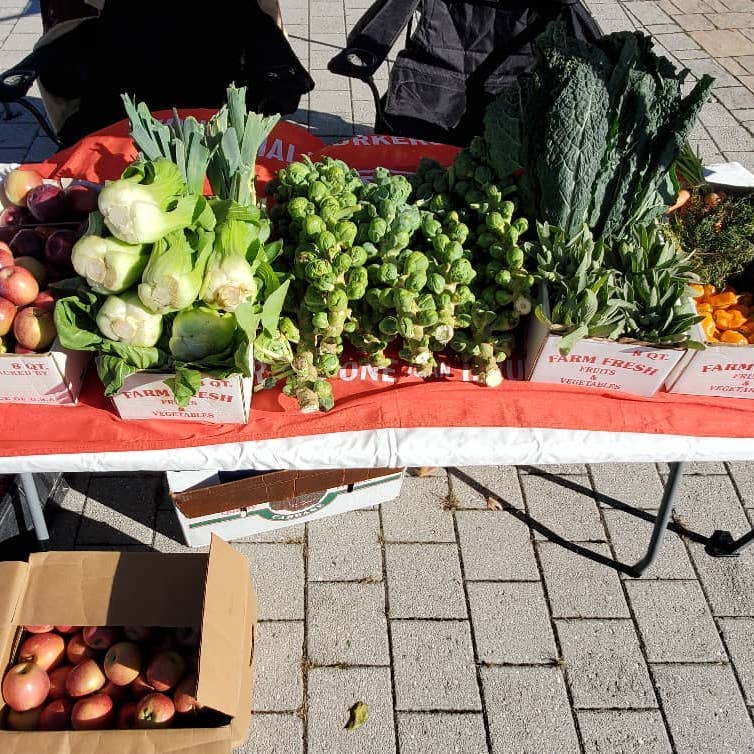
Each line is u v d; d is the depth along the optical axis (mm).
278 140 2721
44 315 1727
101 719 1855
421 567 2547
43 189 2047
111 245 1579
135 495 2666
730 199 2221
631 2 5941
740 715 2266
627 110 1897
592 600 2500
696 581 2570
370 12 3100
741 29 5719
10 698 1815
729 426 1917
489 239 1979
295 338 1887
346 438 1849
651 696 2291
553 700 2266
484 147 2090
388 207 1934
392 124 3248
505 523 2689
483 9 3232
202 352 1656
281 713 2193
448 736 2176
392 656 2328
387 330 1831
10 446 1761
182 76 3133
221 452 1811
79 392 1858
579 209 1916
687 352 1835
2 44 4938
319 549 2566
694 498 2812
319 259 1811
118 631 1978
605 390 1960
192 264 1597
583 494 2801
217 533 2467
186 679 1910
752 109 4863
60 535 2537
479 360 1911
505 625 2422
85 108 3072
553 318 1820
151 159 1821
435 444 1852
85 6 2828
